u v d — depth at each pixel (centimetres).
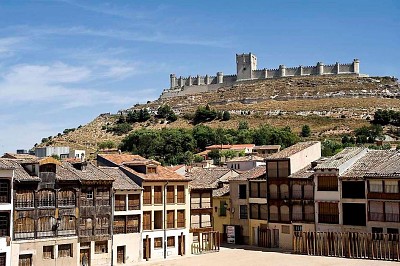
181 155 19788
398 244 7588
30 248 7081
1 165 6956
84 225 7719
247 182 10000
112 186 8075
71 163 8256
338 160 9106
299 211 9188
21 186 7094
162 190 8781
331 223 8762
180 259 8394
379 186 8256
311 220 9025
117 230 8119
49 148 16838
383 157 8938
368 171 8488
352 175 8550
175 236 8862
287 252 8800
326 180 8862
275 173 9556
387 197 8119
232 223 10206
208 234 9325
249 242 9919
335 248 8212
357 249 7969
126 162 9050
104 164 9562
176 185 8969
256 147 19100
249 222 9925
